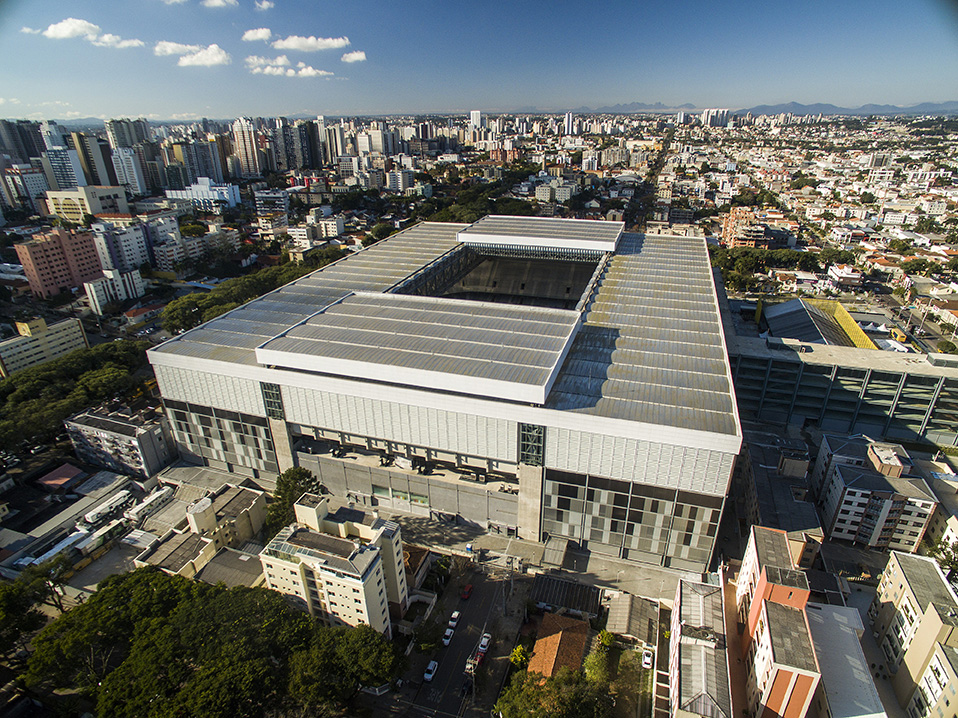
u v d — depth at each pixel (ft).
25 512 501.97
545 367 433.07
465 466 469.57
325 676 310.24
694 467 388.78
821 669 330.34
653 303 627.05
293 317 590.14
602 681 336.49
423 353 462.19
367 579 343.26
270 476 541.34
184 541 437.17
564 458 422.82
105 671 348.18
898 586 367.45
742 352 643.45
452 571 440.04
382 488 501.56
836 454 492.95
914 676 336.29
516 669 361.92
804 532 418.92
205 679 301.43
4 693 357.20
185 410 538.47
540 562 442.91
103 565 452.76
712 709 287.48
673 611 369.30
